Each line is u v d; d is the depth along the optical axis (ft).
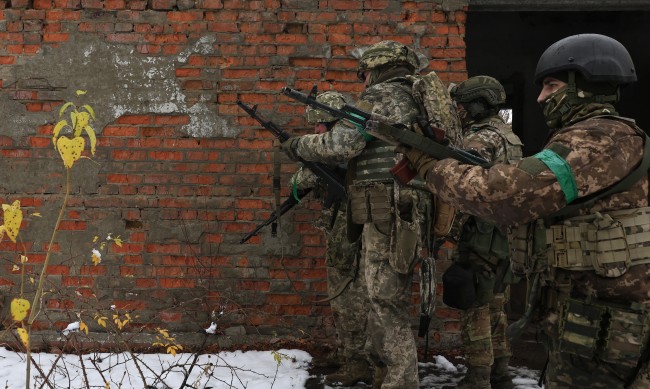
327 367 19.13
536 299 9.88
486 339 16.21
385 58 15.10
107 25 21.02
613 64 9.37
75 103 21.03
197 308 20.97
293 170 20.98
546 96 9.92
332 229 17.58
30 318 9.77
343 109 13.37
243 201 21.09
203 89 21.06
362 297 17.24
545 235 9.46
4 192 21.09
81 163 21.06
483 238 15.69
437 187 9.71
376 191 14.58
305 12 21.03
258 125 21.06
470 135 16.43
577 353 9.12
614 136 8.98
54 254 20.99
